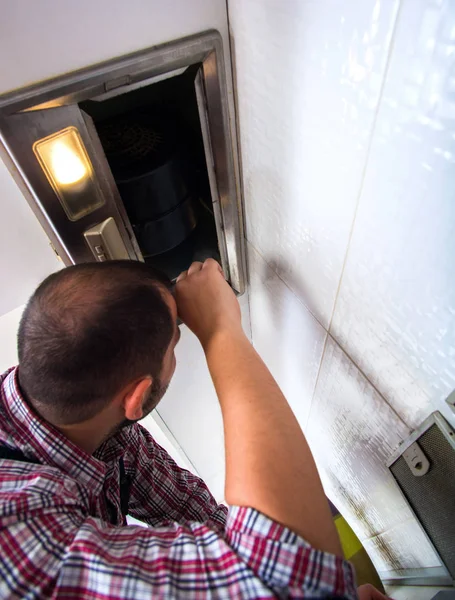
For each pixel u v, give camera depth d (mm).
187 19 477
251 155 617
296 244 635
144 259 816
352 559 1194
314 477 455
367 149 403
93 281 467
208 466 1609
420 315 461
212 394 1178
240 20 479
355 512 1157
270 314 903
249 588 373
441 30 289
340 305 610
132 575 391
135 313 469
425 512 716
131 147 654
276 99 493
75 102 485
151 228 702
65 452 541
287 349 941
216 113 585
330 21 369
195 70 539
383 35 330
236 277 871
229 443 491
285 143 522
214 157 649
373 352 599
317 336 744
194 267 702
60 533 439
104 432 578
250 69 512
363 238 477
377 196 422
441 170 342
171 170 653
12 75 434
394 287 474
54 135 498
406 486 733
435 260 398
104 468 591
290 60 439
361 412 747
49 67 445
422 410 568
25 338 469
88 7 422
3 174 505
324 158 469
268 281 814
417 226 396
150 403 605
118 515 699
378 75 352
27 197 535
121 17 444
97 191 583
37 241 595
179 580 395
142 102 675
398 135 363
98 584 394
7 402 543
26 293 647
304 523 411
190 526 458
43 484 465
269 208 653
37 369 464
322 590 373
